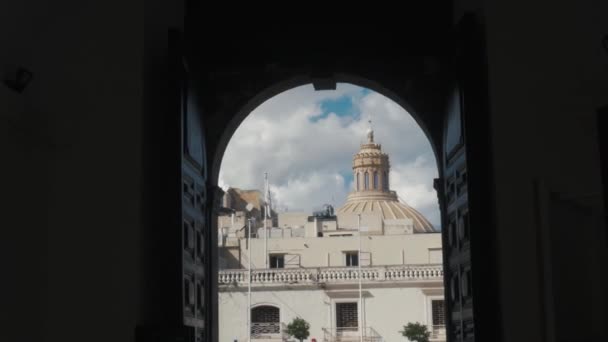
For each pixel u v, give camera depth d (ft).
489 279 19.83
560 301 18.92
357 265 123.03
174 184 20.83
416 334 106.73
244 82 27.86
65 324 19.27
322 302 112.16
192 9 26.37
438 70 26.89
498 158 19.62
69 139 19.92
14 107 18.71
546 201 19.20
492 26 20.16
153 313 20.89
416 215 180.24
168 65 21.30
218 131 27.58
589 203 19.04
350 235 131.03
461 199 22.25
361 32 27.22
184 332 19.95
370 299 111.86
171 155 20.92
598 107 18.80
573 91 19.44
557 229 19.20
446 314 25.22
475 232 20.06
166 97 21.42
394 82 27.09
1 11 18.37
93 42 20.25
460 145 21.90
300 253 124.57
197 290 23.59
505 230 19.31
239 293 113.29
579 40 19.58
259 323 113.19
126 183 19.71
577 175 19.16
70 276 19.45
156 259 21.09
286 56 27.61
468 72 20.81
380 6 26.76
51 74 20.15
